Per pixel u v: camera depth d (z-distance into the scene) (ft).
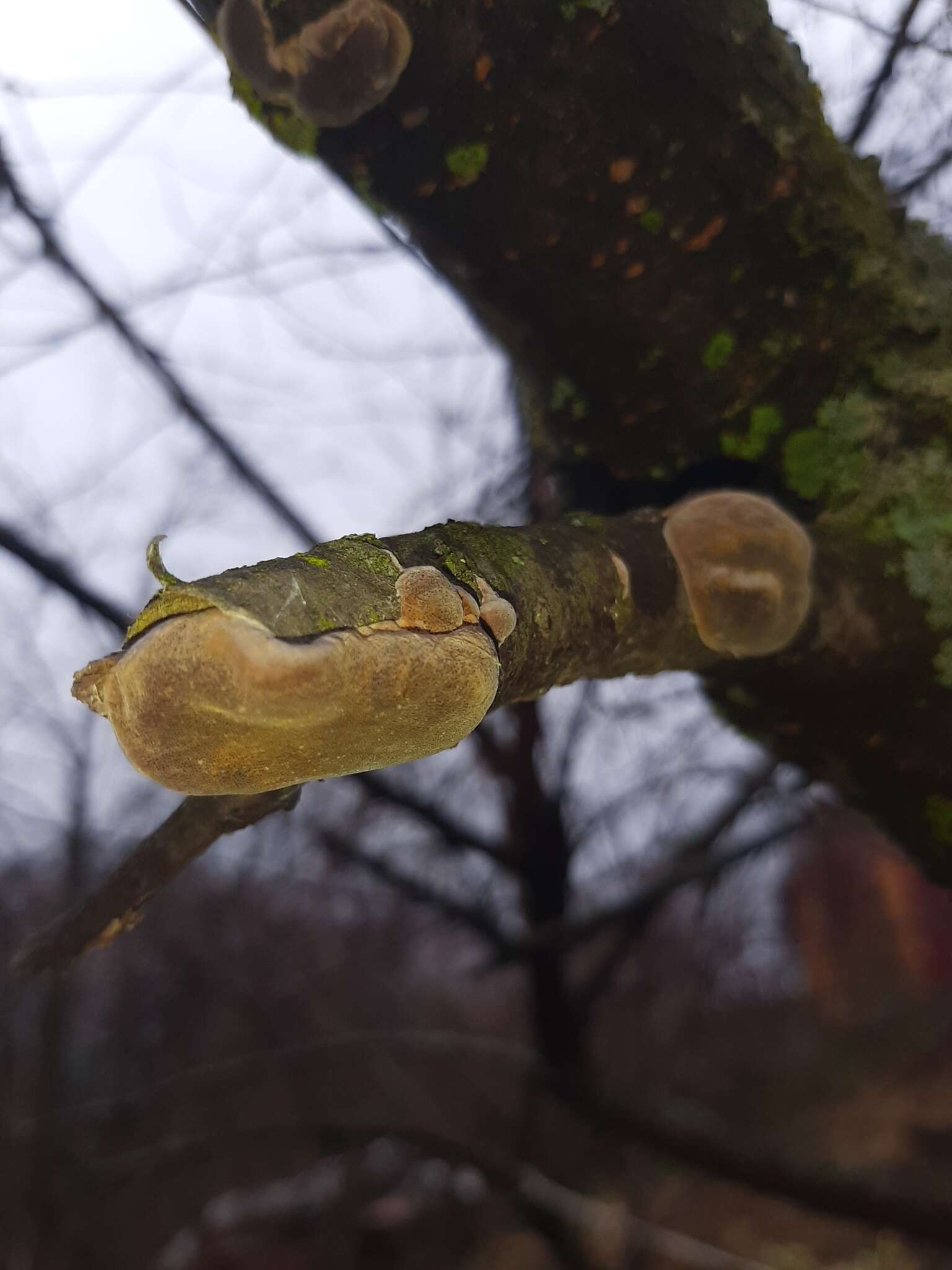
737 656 0.92
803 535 0.90
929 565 0.91
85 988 4.95
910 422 0.93
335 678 0.53
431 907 2.71
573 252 0.90
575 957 4.88
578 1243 3.05
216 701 0.52
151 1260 4.30
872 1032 7.34
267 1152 4.63
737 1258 3.29
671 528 0.88
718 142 0.86
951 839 1.01
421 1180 4.50
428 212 0.93
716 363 0.94
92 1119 3.29
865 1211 2.38
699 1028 6.97
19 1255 3.72
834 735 1.00
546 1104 3.86
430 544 0.69
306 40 0.80
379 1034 2.96
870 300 0.92
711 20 0.84
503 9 0.79
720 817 2.57
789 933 7.59
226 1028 4.86
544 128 0.84
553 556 0.77
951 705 0.94
